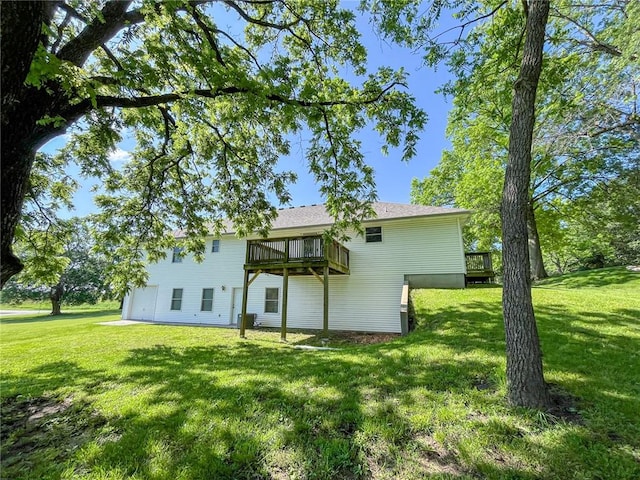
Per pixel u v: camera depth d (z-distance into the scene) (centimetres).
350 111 560
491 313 746
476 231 1770
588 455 229
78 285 2686
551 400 306
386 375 420
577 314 682
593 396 314
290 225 1347
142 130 682
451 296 954
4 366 598
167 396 402
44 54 238
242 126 643
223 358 640
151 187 735
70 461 266
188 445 279
